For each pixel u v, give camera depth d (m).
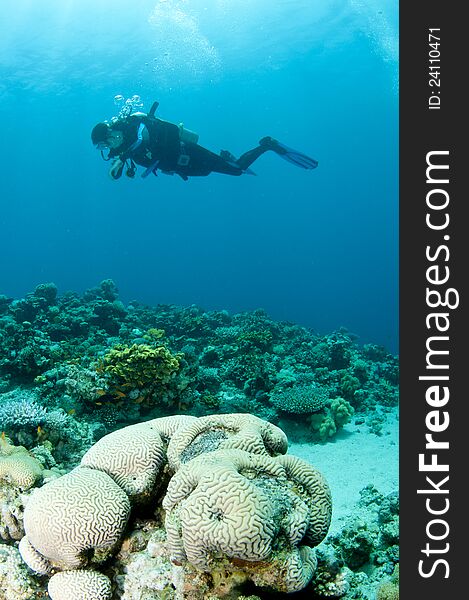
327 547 3.50
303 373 12.11
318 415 9.13
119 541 2.98
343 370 12.12
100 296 17.56
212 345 13.50
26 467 3.76
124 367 7.28
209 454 2.64
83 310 14.02
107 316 13.91
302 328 17.84
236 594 2.50
